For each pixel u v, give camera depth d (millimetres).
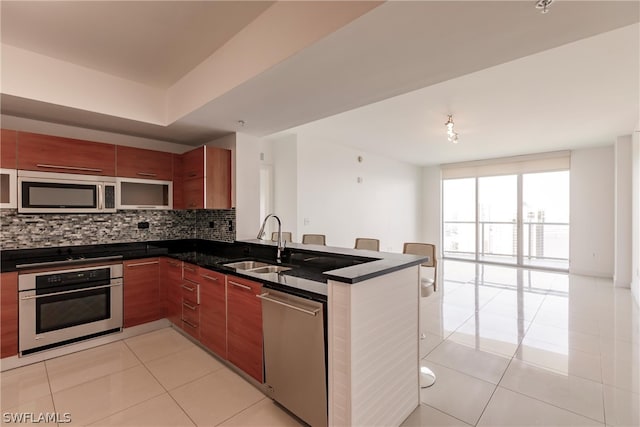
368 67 1901
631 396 2084
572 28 1508
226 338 2438
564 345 2875
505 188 7254
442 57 1784
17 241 2889
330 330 1571
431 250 2896
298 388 1807
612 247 5766
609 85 3062
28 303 2527
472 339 3010
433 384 2252
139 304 3186
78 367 2502
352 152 6277
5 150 2576
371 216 6773
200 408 1983
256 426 1826
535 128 4645
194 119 2949
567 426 1799
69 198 2906
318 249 2729
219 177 3410
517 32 1533
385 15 1385
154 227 3828
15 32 2109
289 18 1754
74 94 2568
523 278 5711
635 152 4520
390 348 1770
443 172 8219
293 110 2691
